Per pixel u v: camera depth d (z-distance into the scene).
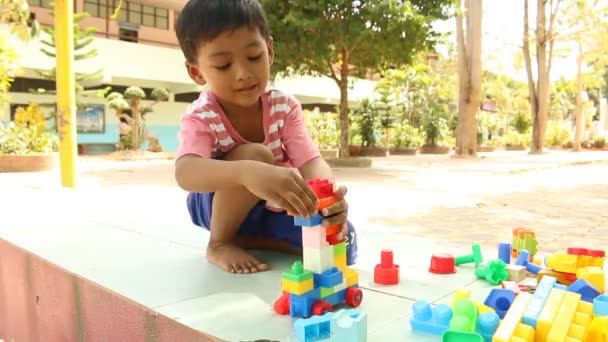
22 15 7.50
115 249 2.20
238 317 1.39
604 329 1.15
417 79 19.52
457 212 4.84
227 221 1.95
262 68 1.73
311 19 9.50
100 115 17.73
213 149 1.92
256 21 1.70
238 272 1.83
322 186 1.50
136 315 1.51
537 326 1.16
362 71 11.51
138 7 19.11
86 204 4.06
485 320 1.22
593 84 28.23
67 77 5.92
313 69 11.12
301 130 2.05
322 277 1.43
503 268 1.78
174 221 2.96
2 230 2.64
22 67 13.73
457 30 15.35
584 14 18.61
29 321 2.17
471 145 15.56
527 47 19.22
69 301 1.85
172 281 1.72
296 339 1.24
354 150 15.80
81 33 12.60
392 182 7.76
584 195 6.23
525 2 18.91
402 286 1.74
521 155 17.56
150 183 7.20
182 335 1.34
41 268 2.04
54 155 9.12
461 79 15.43
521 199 5.80
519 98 31.33
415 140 18.69
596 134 27.73
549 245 3.36
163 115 19.25
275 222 2.07
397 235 2.72
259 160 1.79
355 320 1.18
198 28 1.68
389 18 9.45
